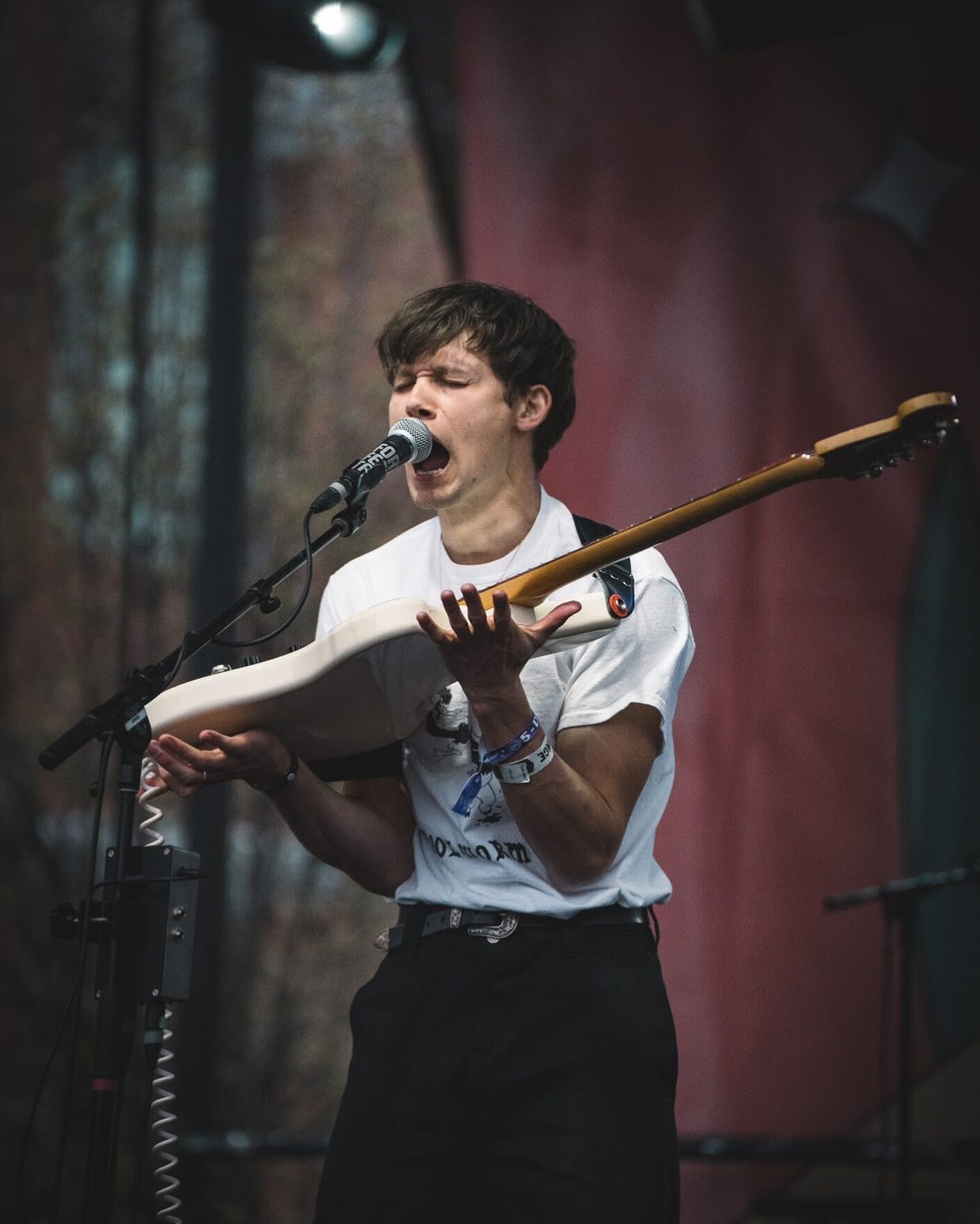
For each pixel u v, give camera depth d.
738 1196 8.30
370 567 4.30
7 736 11.80
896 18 9.12
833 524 8.77
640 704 3.78
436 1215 3.69
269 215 12.68
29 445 12.36
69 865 11.54
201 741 3.79
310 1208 11.05
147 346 11.66
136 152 10.80
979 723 8.52
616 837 3.62
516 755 3.43
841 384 8.87
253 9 8.97
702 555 8.83
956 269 8.90
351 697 3.71
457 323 4.05
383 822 4.16
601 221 9.08
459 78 9.34
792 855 8.50
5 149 12.87
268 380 12.43
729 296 8.98
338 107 12.77
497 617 3.21
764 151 9.08
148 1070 3.80
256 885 11.68
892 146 9.05
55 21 13.03
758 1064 8.30
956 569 8.65
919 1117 8.14
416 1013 3.77
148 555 12.01
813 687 8.64
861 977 8.33
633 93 9.18
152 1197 9.02
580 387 8.96
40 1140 10.50
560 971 3.69
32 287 12.66
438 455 4.06
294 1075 11.42
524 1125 3.62
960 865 8.41
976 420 8.77
